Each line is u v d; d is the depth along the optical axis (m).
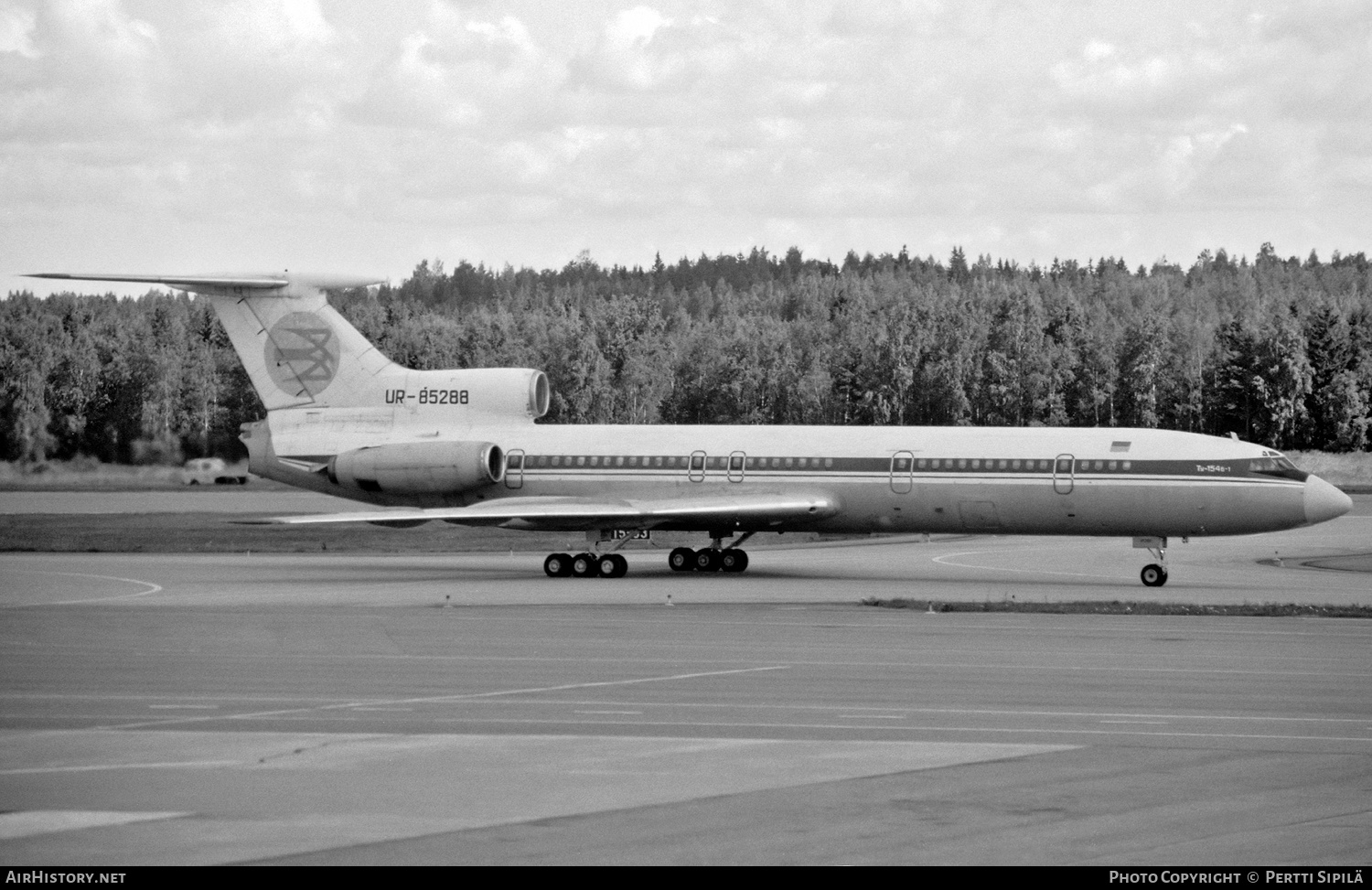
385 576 112.00
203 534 154.75
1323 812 36.75
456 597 93.62
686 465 116.44
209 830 34.78
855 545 154.38
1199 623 78.94
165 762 42.16
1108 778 40.34
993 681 57.56
